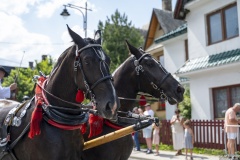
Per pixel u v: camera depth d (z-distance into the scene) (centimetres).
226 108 1426
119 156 486
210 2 1521
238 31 1395
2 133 401
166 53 2173
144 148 1564
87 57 345
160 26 2516
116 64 2395
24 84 2320
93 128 468
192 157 1176
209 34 1552
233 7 1419
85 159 479
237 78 1353
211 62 1430
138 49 533
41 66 2714
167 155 1309
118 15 2616
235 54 1340
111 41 2538
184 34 1944
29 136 353
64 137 363
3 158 402
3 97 550
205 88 1523
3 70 571
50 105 373
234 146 1041
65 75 372
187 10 1648
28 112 386
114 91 338
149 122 457
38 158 363
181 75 1586
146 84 523
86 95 355
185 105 1827
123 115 509
